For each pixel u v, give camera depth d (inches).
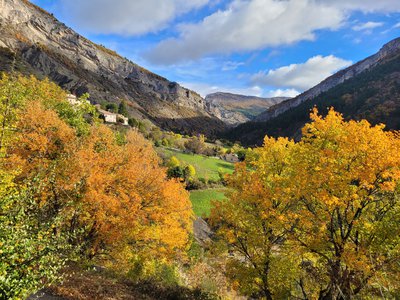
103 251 768.3
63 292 510.0
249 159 845.2
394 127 4874.5
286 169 766.5
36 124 861.8
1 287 228.8
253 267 748.6
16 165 657.6
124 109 6205.7
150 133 4463.6
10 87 564.7
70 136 881.5
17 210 283.3
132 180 745.0
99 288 580.4
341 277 554.3
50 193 546.0
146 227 765.3
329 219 564.1
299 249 599.5
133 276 728.3
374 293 507.2
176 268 908.0
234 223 760.3
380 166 506.0
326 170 543.8
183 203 829.8
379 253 532.7
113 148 950.4
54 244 288.4
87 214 633.6
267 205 653.9
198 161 3545.8
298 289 833.5
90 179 629.9
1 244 242.8
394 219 538.6
